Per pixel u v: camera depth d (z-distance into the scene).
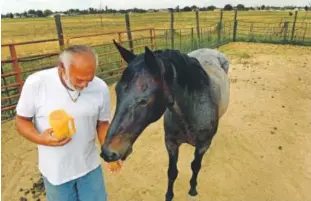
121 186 3.11
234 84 6.79
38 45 15.78
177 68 1.80
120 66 7.77
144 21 32.06
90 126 1.66
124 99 1.53
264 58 10.34
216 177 3.23
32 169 3.46
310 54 11.34
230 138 4.13
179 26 23.86
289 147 3.92
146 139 4.16
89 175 1.80
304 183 3.16
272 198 2.92
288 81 7.09
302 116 4.96
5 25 29.89
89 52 1.36
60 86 1.50
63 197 1.76
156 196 2.94
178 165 3.46
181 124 2.20
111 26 25.80
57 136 1.42
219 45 14.03
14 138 4.26
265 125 4.57
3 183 3.18
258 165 3.48
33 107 1.52
